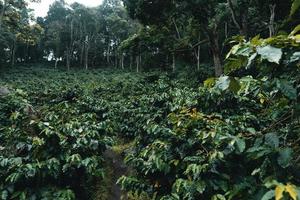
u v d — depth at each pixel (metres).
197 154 3.38
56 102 13.65
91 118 6.61
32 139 4.91
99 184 6.03
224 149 2.89
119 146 8.49
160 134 4.51
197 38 19.95
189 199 2.93
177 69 20.62
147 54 20.22
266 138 2.35
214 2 13.24
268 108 3.05
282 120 2.62
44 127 4.91
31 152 4.77
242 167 2.79
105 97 14.66
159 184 4.10
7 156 4.66
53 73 40.97
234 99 5.43
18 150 4.95
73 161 4.70
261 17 16.36
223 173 2.87
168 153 3.82
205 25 15.41
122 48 18.89
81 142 5.15
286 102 2.51
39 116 6.84
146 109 8.79
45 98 14.85
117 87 17.30
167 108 7.23
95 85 18.83
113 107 11.41
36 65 47.84
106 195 5.71
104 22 49.88
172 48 18.39
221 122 3.36
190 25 17.36
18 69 41.91
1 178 4.19
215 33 15.87
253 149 2.34
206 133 3.18
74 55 51.50
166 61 20.45
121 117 10.02
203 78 16.25
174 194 3.19
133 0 14.45
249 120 4.69
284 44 2.07
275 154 2.24
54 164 4.38
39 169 4.32
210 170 2.88
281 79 2.21
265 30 17.50
